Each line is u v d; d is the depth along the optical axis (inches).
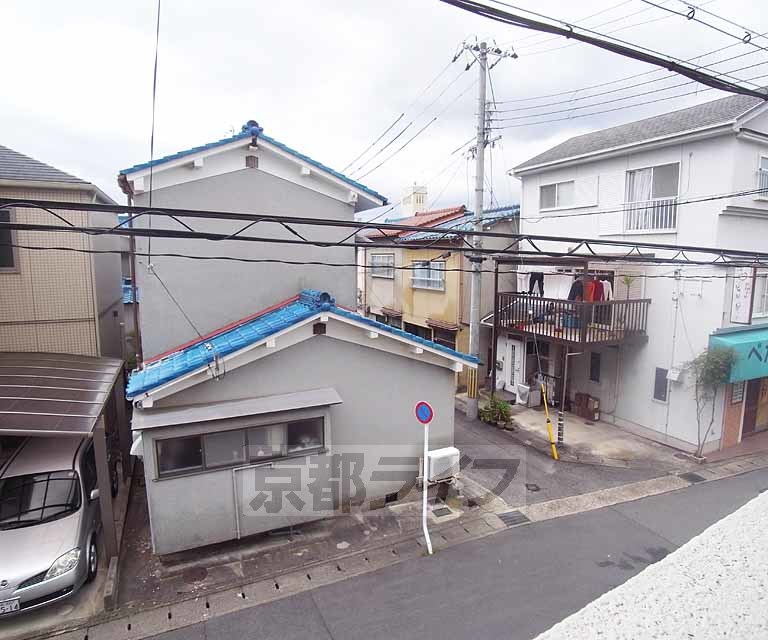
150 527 309.4
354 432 349.4
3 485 287.9
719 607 43.9
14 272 397.7
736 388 494.9
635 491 395.9
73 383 331.0
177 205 379.6
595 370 573.3
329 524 339.0
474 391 560.1
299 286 421.1
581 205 579.5
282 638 236.8
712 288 458.0
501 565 293.9
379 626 243.8
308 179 417.7
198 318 392.2
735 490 399.5
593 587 272.5
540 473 428.8
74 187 397.7
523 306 563.5
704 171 461.1
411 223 786.8
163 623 247.0
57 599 248.7
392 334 340.2
